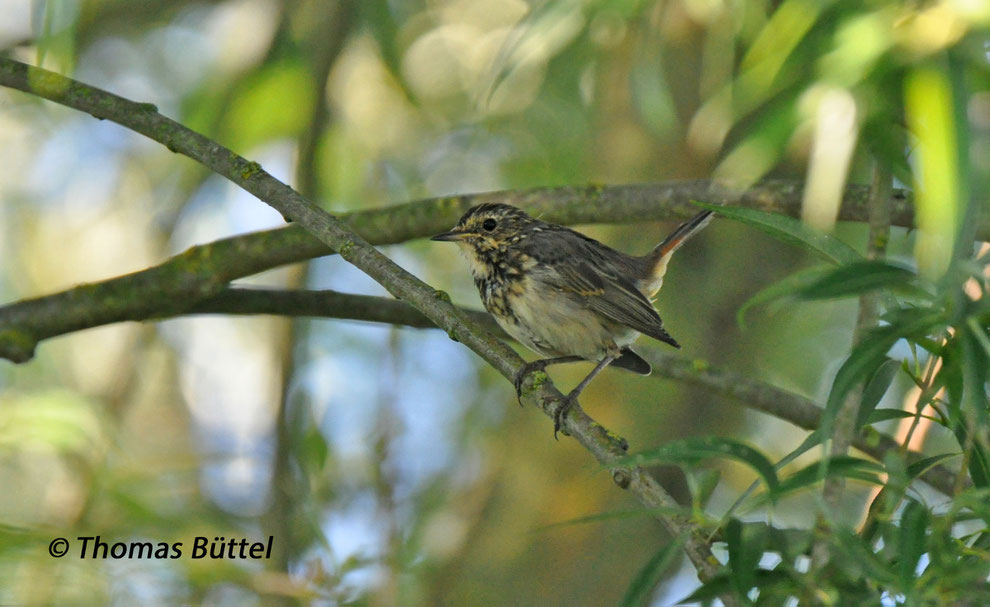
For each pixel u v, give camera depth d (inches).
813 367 576.4
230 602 409.1
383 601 398.9
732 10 381.4
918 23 245.0
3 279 623.8
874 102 261.3
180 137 297.7
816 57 279.1
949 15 241.3
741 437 521.3
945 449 381.1
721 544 224.4
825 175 272.8
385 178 594.9
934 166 217.0
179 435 632.4
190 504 441.7
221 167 291.0
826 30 277.4
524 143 578.6
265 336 658.8
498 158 609.0
